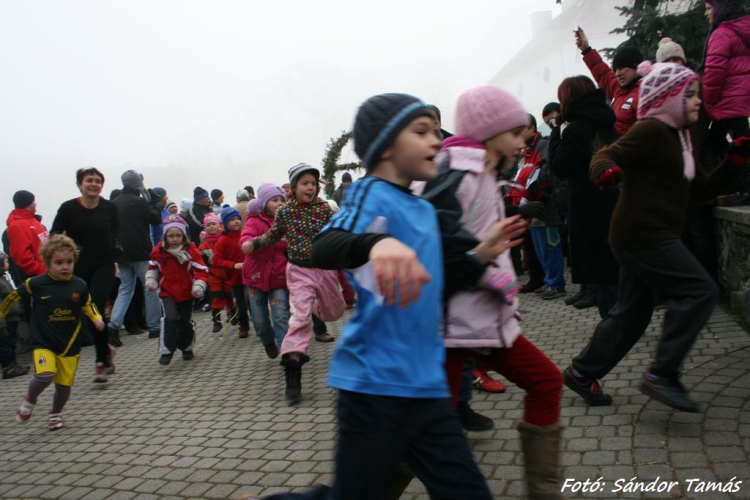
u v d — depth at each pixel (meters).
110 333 9.20
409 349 2.02
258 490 3.57
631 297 3.77
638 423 3.64
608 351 3.85
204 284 7.36
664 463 3.15
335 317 5.48
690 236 6.16
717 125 5.88
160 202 12.15
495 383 4.64
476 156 2.63
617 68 6.25
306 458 3.96
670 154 3.52
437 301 2.12
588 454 3.36
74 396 6.49
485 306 2.63
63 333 5.34
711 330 5.14
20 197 8.41
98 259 7.23
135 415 5.48
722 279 5.92
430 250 2.11
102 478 4.06
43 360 5.22
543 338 5.95
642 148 3.50
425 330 2.07
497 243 2.45
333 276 5.38
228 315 9.82
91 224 7.23
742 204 5.66
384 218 2.04
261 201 6.35
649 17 8.45
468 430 3.88
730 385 3.98
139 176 9.50
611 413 3.85
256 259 6.32
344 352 2.07
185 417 5.22
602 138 5.30
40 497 3.86
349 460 2.00
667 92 3.51
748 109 5.54
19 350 9.86
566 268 10.15
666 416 3.69
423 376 2.03
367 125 2.12
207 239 11.18
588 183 5.23
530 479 2.71
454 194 2.57
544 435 2.71
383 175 2.16
